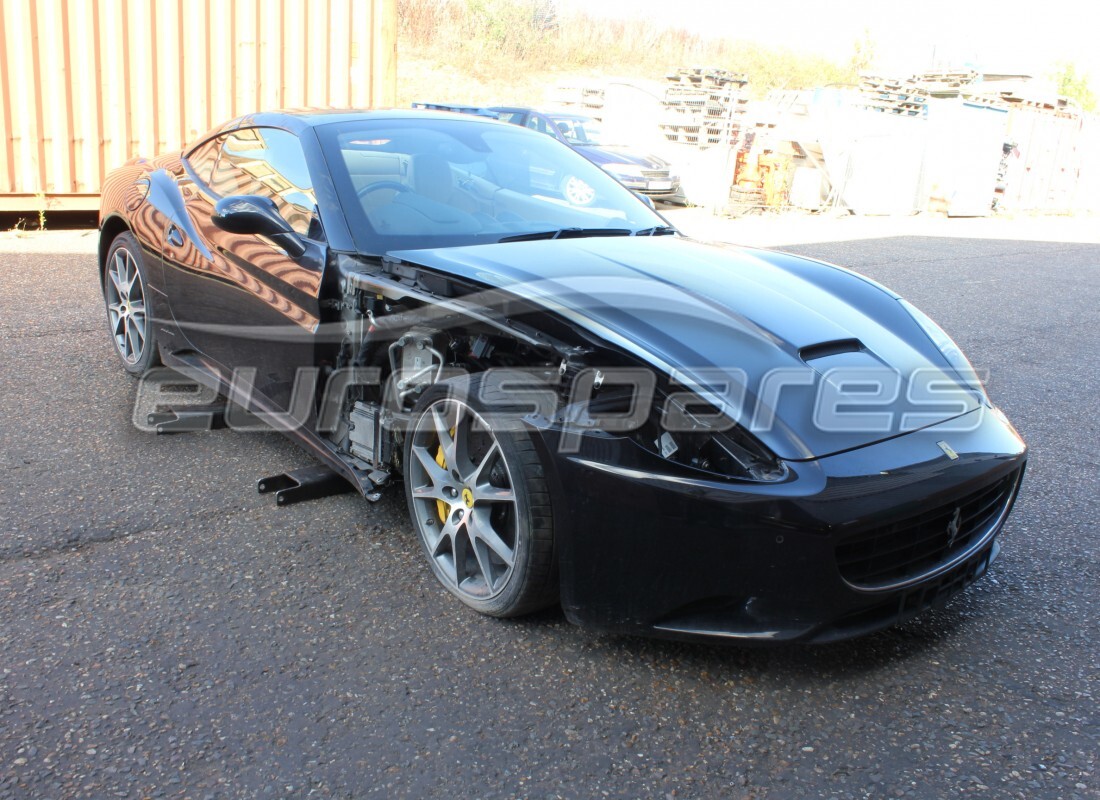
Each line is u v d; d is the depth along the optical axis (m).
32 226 8.45
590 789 1.95
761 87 35.31
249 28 8.37
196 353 3.95
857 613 2.24
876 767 2.04
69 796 1.88
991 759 2.08
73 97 7.86
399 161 3.36
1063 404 4.93
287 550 2.94
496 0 31.12
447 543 2.73
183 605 2.60
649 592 2.23
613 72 32.50
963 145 17.34
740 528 2.08
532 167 3.65
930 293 8.20
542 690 2.28
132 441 3.77
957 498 2.28
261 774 1.96
